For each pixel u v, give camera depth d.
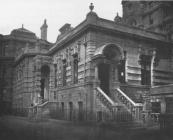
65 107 26.55
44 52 38.22
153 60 26.25
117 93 21.89
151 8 34.06
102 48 21.52
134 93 24.03
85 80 22.56
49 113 27.33
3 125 17.30
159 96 20.69
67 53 27.23
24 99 37.44
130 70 24.47
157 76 26.41
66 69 27.42
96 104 20.86
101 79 25.03
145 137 11.29
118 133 12.59
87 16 22.88
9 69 48.19
